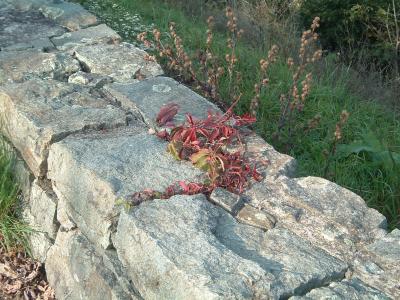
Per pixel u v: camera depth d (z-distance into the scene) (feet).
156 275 2.85
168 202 3.19
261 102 5.81
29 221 4.18
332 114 6.00
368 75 8.18
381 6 9.40
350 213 3.26
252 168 3.60
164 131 3.85
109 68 5.02
